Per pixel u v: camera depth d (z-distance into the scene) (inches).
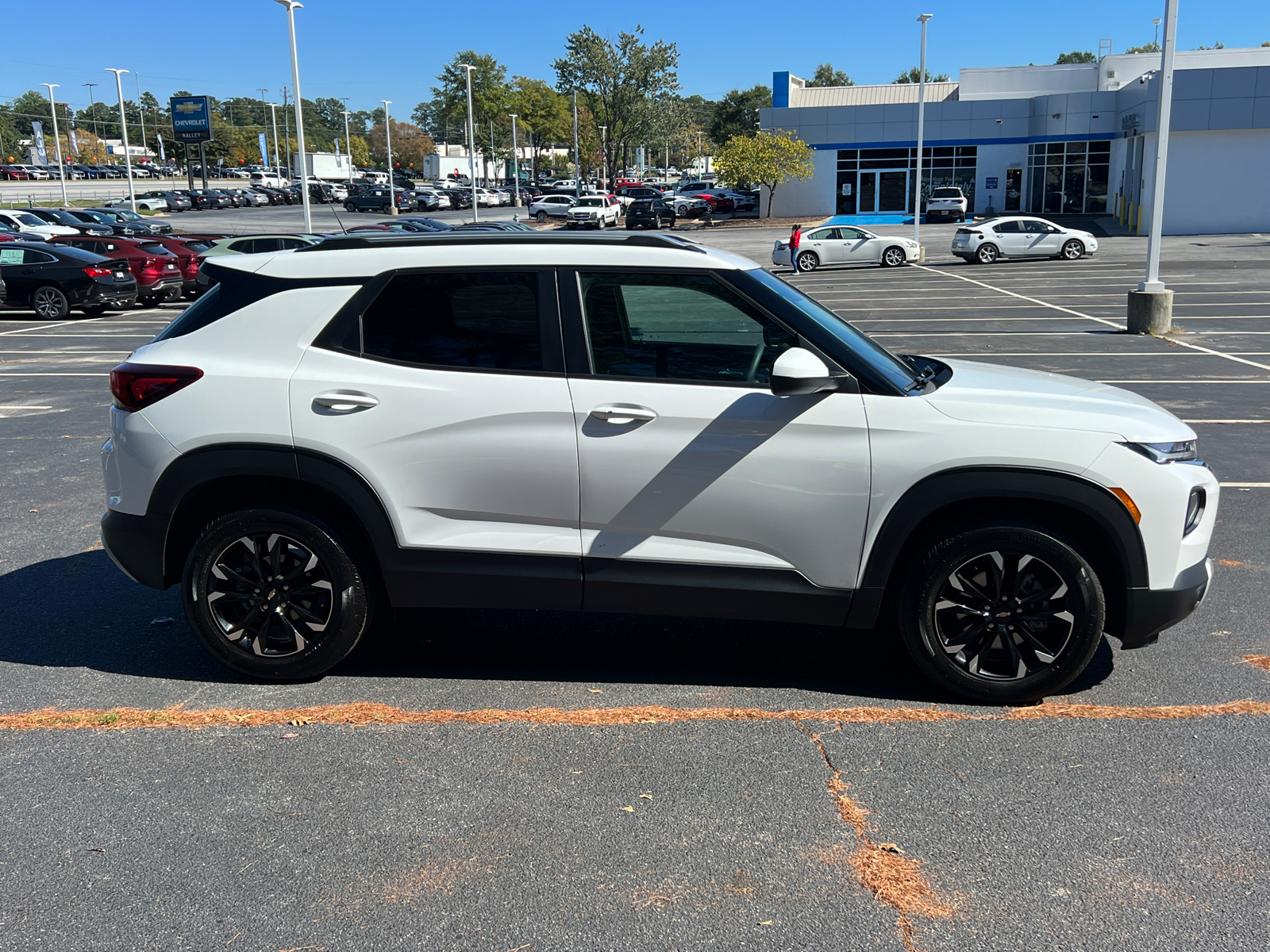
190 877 113.6
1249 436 357.4
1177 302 842.2
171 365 158.1
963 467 145.8
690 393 149.3
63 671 170.6
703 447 148.8
